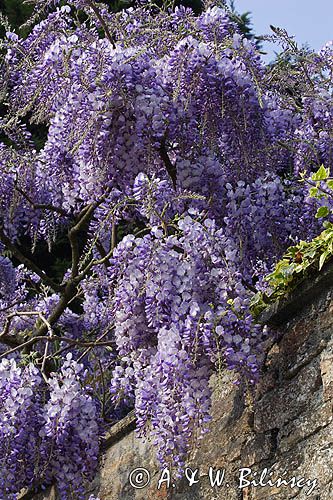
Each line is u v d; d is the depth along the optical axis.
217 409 3.62
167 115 3.84
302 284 3.22
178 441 3.12
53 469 3.63
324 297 3.17
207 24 3.97
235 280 3.28
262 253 3.78
